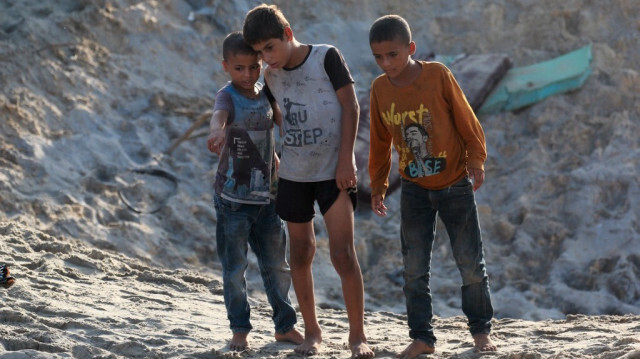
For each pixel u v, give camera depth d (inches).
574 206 907.4
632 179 924.6
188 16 1055.0
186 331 406.9
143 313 447.2
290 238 360.2
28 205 763.4
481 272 343.0
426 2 1164.5
